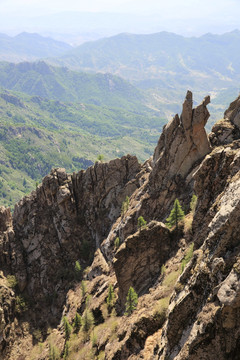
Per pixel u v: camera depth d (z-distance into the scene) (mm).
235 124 71250
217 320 26703
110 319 65188
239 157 40781
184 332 31125
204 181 50438
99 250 98625
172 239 63219
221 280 28359
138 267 63969
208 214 43906
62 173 116375
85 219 113000
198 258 33625
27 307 98375
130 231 85125
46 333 91125
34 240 111562
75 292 94812
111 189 111000
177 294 34469
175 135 77812
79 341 67750
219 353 26953
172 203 78188
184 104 73125
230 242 29594
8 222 115125
